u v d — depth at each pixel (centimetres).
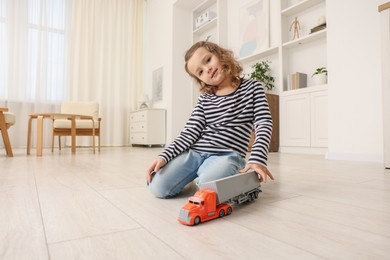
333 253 42
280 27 297
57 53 432
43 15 424
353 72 207
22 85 406
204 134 90
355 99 206
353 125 206
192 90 445
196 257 41
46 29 423
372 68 196
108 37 479
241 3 359
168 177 80
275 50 313
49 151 326
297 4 278
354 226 55
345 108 212
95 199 80
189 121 94
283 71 296
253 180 75
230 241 47
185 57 96
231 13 375
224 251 43
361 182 106
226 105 88
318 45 276
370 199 78
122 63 489
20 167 161
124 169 153
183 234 51
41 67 419
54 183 107
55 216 63
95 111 367
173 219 61
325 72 257
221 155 84
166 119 446
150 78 504
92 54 461
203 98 96
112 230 53
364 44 201
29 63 412
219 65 88
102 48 469
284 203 74
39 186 101
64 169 152
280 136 296
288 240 47
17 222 58
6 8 399
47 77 423
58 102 430
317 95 258
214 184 62
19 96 405
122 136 484
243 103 87
